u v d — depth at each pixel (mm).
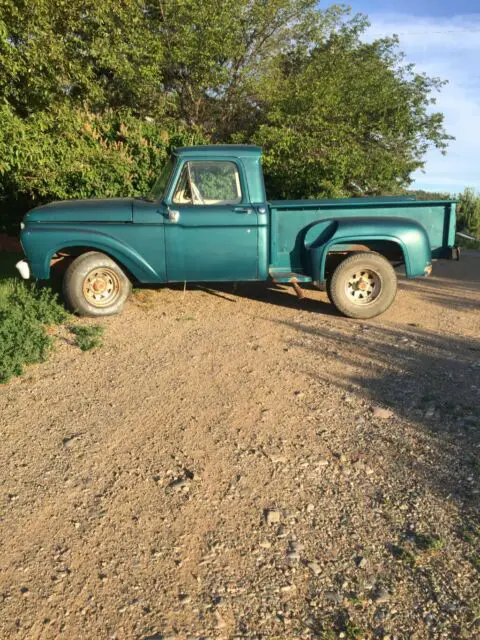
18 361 5258
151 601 2604
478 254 14531
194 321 6746
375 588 2656
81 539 3016
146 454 3828
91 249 6906
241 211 6582
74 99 8461
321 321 6797
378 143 14914
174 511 3232
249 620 2500
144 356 5586
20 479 3564
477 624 2430
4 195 10156
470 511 3148
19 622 2496
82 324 6523
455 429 4047
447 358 5520
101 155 8688
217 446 3908
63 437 4066
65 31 7414
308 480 3502
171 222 6543
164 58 11977
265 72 13305
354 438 3980
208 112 13562
